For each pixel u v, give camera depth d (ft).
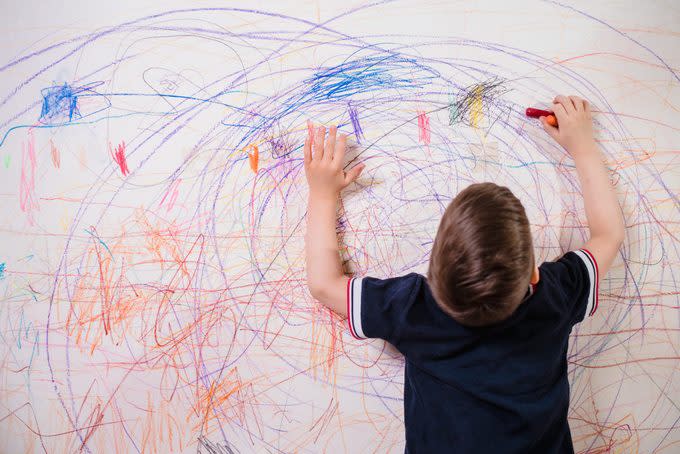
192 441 2.02
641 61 1.91
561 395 1.51
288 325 1.96
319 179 1.72
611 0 1.88
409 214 1.93
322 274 1.63
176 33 1.89
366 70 1.89
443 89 1.90
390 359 1.98
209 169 1.92
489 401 1.39
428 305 1.45
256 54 1.89
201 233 1.94
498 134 1.91
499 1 1.87
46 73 1.95
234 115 1.91
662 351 2.01
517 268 1.20
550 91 1.91
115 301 1.98
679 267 1.97
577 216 1.93
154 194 1.94
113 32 1.91
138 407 2.02
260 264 1.94
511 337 1.38
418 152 1.91
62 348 2.02
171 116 1.92
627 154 1.94
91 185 1.96
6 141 1.99
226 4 1.87
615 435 2.06
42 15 1.93
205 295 1.96
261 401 2.00
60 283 2.00
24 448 2.08
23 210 2.00
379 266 1.94
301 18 1.87
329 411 2.00
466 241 1.20
